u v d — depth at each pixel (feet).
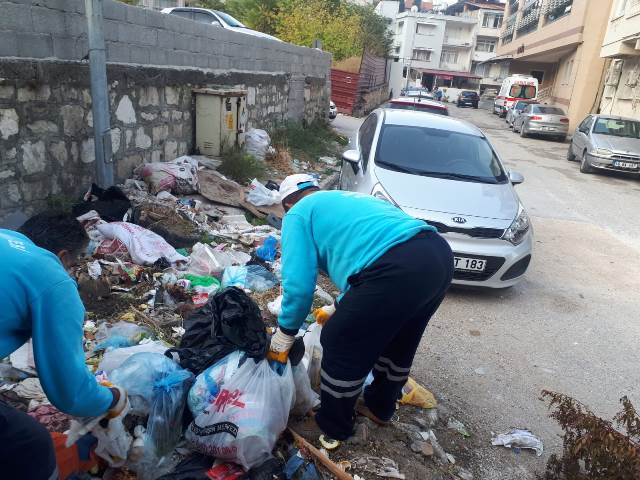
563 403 9.04
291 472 8.15
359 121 70.64
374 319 7.77
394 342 9.17
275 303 13.16
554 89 107.45
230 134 26.43
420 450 9.78
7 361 9.46
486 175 20.04
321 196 8.57
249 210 20.44
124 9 19.10
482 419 11.42
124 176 20.04
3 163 14.21
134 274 13.64
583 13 83.15
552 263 22.38
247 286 14.11
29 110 14.88
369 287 7.72
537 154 58.13
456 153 20.80
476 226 16.96
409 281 7.64
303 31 71.82
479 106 154.81
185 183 20.31
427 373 12.91
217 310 8.70
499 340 15.05
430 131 21.81
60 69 15.80
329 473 8.59
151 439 7.68
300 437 9.02
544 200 34.78
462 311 16.63
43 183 15.76
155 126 22.04
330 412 8.48
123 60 19.48
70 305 5.10
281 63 38.09
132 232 14.88
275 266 15.87
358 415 10.20
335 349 8.09
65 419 8.20
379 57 107.76
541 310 17.38
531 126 73.51
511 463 10.16
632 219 31.48
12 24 14.10
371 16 125.49
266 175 27.25
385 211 8.38
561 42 91.81
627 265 23.00
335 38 76.33
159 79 21.66
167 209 17.61
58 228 8.83
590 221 30.27
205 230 17.44
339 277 8.27
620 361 14.56
